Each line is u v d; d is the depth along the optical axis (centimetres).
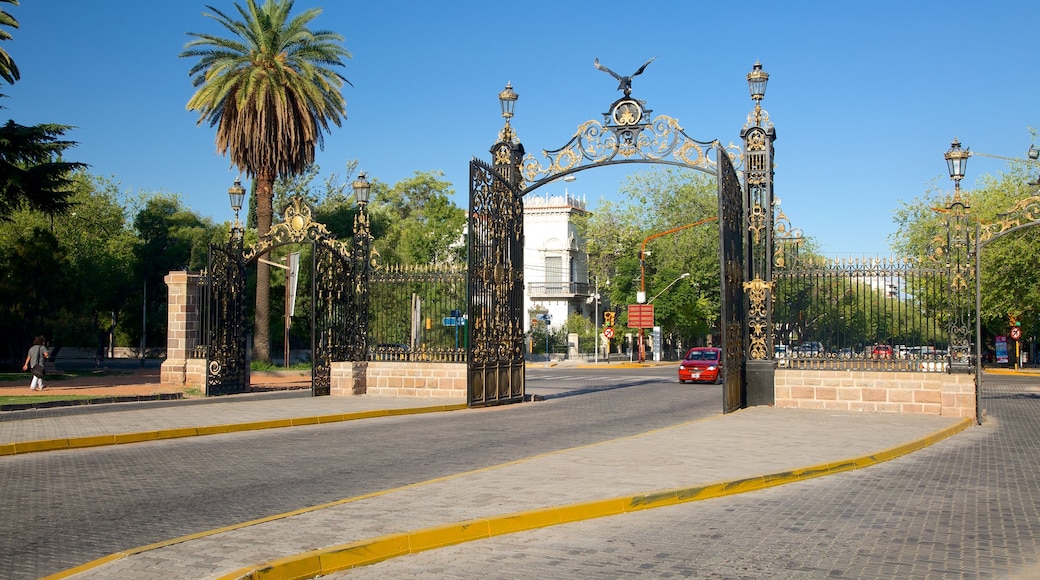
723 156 1912
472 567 731
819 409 2033
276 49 3541
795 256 2122
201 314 2747
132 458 1341
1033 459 1369
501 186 2300
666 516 930
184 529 853
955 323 1959
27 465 1271
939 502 1011
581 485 1037
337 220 5497
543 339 6456
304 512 889
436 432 1686
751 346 2111
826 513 947
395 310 2625
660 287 6394
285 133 3434
